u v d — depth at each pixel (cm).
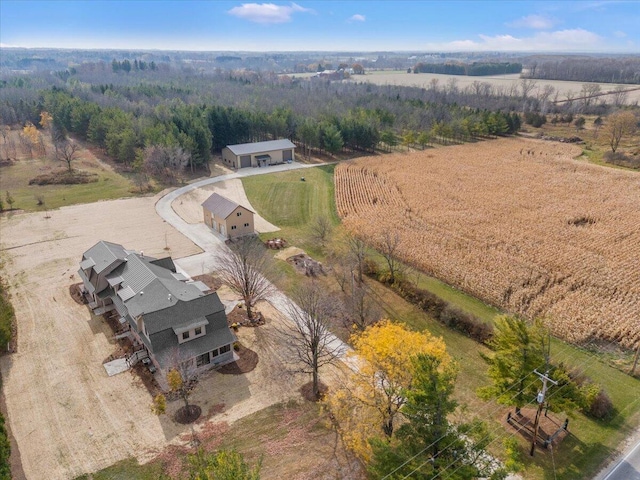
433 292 4947
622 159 10681
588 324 4241
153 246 6097
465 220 6900
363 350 2923
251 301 4588
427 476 2195
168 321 3647
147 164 8831
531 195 8150
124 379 3628
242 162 10106
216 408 3353
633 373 3666
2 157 10162
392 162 10775
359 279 5109
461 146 12750
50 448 2992
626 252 5753
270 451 2970
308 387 3572
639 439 3019
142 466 2864
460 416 3216
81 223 6844
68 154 9788
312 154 11488
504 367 3048
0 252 5831
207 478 1981
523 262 5447
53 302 4694
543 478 2738
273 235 6556
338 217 7319
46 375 3656
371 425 2816
